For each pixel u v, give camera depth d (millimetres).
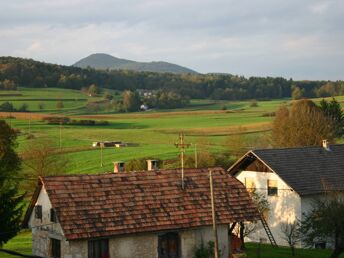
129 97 195625
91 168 89938
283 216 50344
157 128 140875
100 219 32719
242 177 54719
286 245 49750
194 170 38844
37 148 80938
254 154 52406
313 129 88875
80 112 182375
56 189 33594
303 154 54656
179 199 36125
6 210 40156
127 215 33625
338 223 37000
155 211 34594
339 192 46594
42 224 35250
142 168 76438
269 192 52000
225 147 98562
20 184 74812
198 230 35438
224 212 36406
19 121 145625
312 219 39750
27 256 12953
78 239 31156
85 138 121812
